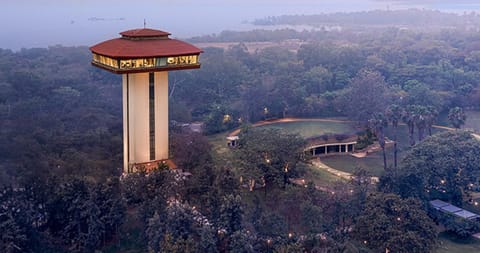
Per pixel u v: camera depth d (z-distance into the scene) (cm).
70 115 12262
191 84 16638
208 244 5772
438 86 16750
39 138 9800
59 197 6344
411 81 16225
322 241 6216
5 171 7981
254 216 6562
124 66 7456
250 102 14175
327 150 11550
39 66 19062
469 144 8919
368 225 6291
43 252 5847
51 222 6353
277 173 8194
